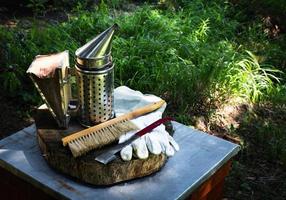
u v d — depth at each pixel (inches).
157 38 104.2
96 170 42.1
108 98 45.1
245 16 130.1
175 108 88.1
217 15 122.6
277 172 76.8
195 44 103.3
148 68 94.9
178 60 99.0
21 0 129.9
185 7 129.4
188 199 45.8
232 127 85.3
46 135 45.1
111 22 113.9
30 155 46.7
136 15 117.4
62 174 44.1
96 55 43.0
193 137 51.3
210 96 89.7
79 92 44.8
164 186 43.4
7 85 88.6
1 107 84.8
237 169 76.0
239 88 93.1
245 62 100.3
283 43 120.6
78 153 42.1
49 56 46.4
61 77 43.6
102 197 41.6
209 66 91.9
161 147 44.3
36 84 44.4
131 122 46.1
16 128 80.7
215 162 47.3
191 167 46.3
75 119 47.5
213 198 51.1
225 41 109.3
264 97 94.8
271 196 71.6
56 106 45.2
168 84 90.6
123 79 93.9
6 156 46.4
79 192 42.1
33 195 46.5
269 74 99.0
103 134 44.3
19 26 113.8
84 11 126.3
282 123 89.2
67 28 109.5
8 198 49.3
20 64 91.5
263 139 83.4
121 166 42.5
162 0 135.9
